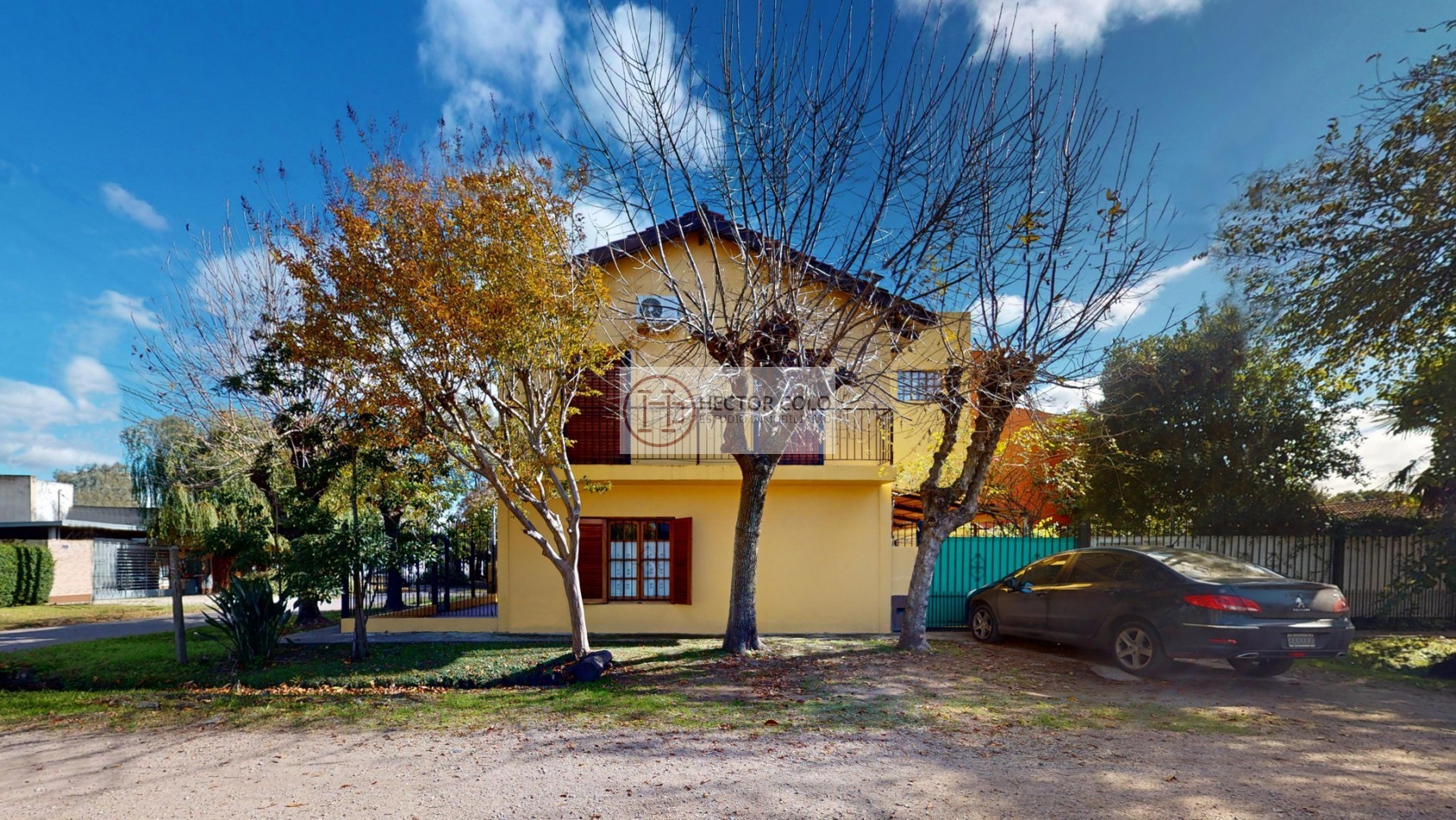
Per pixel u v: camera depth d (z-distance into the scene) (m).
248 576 10.34
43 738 6.21
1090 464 14.78
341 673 9.04
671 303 11.91
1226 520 13.97
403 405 8.16
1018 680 8.09
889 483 12.06
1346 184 11.52
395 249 8.10
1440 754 5.41
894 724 6.26
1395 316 11.09
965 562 12.59
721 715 6.61
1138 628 8.28
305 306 8.75
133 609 18.34
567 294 8.55
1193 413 14.45
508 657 9.60
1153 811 4.30
